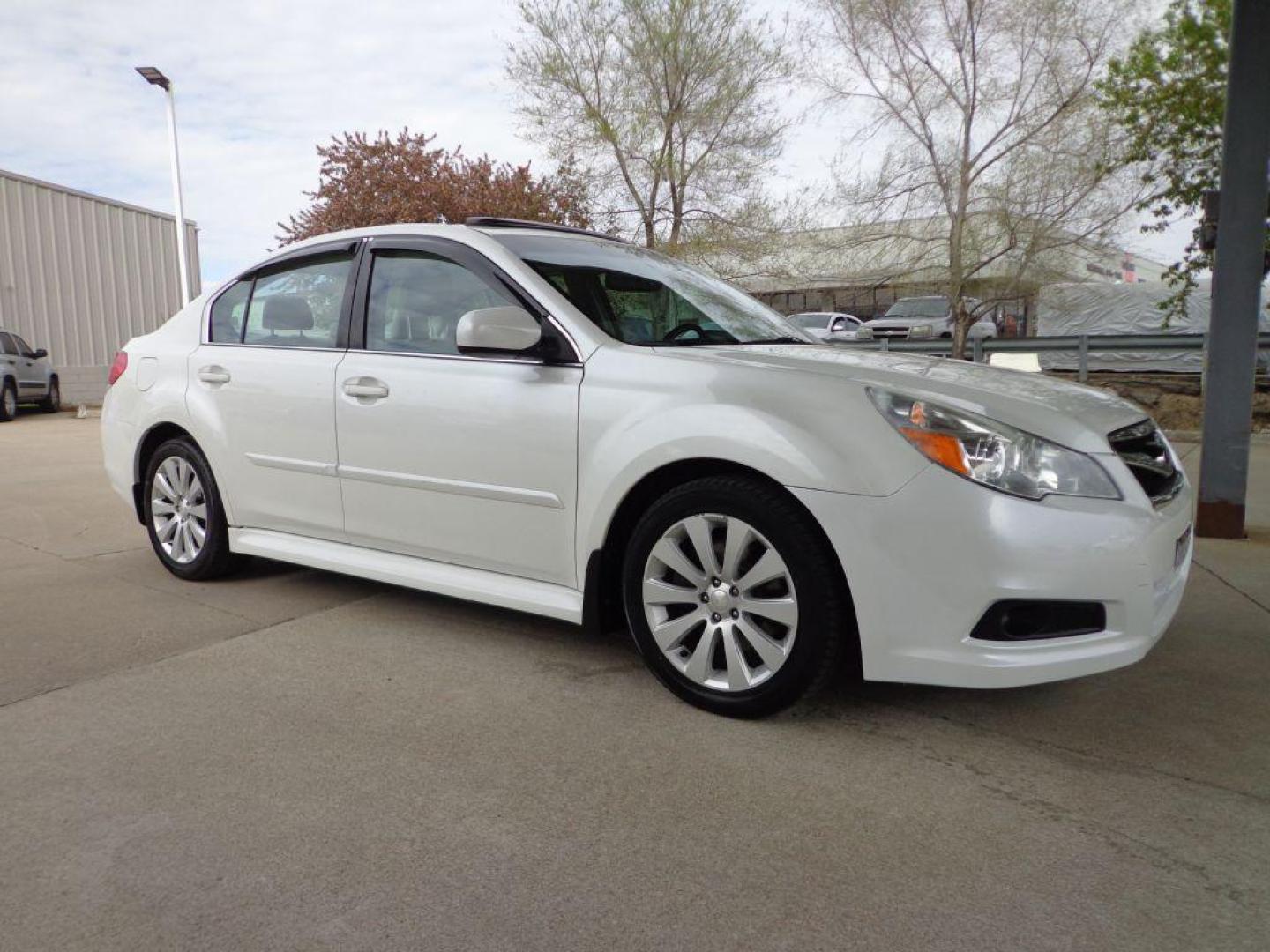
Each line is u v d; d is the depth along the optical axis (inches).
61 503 269.7
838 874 82.3
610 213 547.8
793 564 107.0
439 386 135.7
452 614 156.8
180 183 750.5
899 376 111.2
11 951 70.8
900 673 103.4
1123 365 481.1
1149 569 103.8
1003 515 99.2
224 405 163.8
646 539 118.2
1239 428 215.0
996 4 450.9
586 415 121.6
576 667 132.2
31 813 91.0
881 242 504.1
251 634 145.9
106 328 821.2
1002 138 469.1
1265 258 210.2
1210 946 72.8
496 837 87.7
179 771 100.0
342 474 148.2
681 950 71.9
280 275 163.6
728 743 108.2
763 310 163.9
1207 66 462.6
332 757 103.7
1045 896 79.1
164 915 75.4
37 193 751.7
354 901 77.6
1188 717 117.0
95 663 132.6
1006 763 104.0
